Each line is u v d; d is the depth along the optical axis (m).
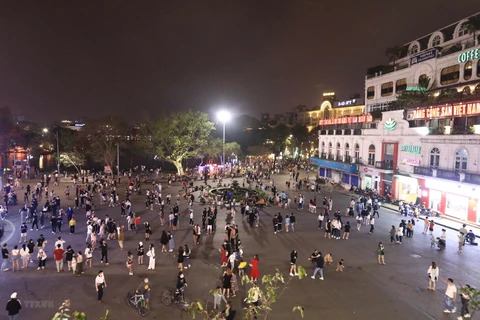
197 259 18.84
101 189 38.25
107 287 15.24
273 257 19.34
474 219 27.11
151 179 51.72
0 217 27.05
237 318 12.83
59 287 15.18
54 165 69.31
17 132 61.09
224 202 33.28
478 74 34.41
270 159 87.50
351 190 42.62
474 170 27.53
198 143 54.78
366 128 43.53
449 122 31.55
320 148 57.53
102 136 54.81
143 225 25.58
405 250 21.00
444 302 14.37
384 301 14.40
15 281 15.73
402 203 31.34
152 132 54.06
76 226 25.12
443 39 41.97
